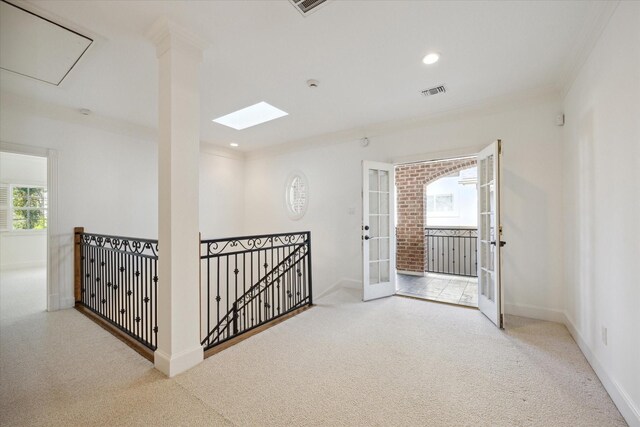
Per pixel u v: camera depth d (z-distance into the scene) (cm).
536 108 303
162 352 202
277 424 151
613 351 171
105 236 312
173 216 196
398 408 163
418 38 214
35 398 171
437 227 616
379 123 402
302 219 486
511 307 315
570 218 264
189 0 174
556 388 181
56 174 335
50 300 329
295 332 270
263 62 245
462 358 219
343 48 226
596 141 199
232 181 544
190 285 207
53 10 181
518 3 178
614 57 168
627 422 151
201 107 339
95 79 270
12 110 305
